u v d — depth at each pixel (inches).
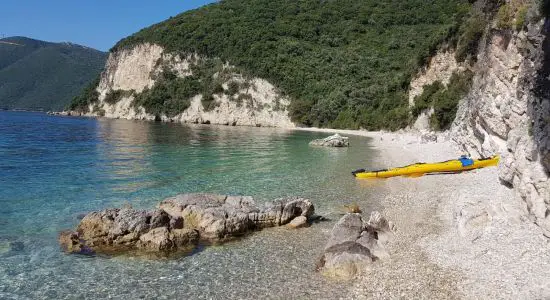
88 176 866.1
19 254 456.1
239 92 3863.2
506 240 431.5
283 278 403.5
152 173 918.4
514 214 480.1
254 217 561.0
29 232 523.8
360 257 423.8
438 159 1147.9
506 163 580.1
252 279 402.0
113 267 430.0
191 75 4202.8
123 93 4648.1
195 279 402.9
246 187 792.3
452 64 2158.0
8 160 1055.0
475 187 719.1
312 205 605.9
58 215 593.9
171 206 574.2
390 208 644.7
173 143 1657.2
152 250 473.7
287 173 949.8
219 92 3914.9
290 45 4097.0
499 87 732.7
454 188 750.5
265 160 1167.0
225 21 4591.5
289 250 481.7
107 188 761.6
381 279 387.9
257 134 2404.0
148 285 389.7
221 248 487.2
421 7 4736.7
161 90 4224.9
